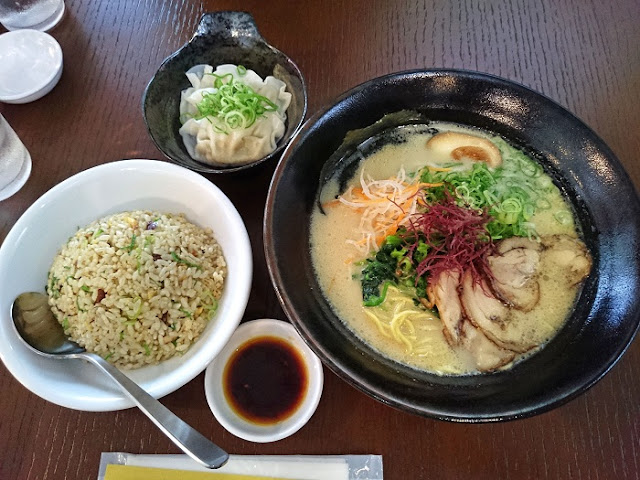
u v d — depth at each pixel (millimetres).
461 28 470
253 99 390
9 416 325
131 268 327
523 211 354
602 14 472
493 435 313
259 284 365
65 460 313
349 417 319
